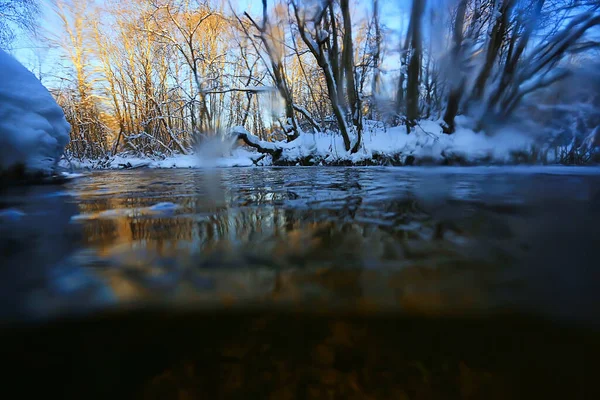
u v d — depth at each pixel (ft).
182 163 37.96
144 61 48.11
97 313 2.17
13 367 1.82
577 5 20.81
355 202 6.54
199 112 44.27
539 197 7.01
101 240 3.78
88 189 9.37
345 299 2.31
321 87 36.11
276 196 7.60
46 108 10.43
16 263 2.98
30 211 5.68
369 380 1.77
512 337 1.97
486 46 24.11
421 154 24.66
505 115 25.07
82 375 1.77
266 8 28.84
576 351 1.86
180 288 2.50
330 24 28.43
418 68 27.04
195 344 1.96
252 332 2.02
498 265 2.90
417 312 2.19
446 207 5.88
